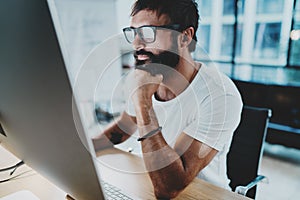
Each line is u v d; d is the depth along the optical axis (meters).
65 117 0.41
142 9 1.13
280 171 2.87
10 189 0.88
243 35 3.81
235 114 1.18
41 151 0.55
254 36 3.72
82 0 3.27
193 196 0.90
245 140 1.30
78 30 3.35
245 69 3.88
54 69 0.37
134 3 1.16
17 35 0.38
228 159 1.33
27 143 0.57
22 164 1.03
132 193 0.89
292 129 3.33
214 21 3.88
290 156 3.19
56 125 0.44
